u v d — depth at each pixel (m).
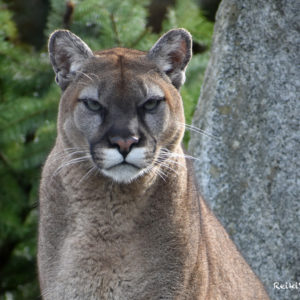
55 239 8.77
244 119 11.26
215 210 11.31
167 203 8.67
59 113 9.05
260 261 11.03
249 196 11.14
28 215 14.68
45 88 14.34
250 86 11.26
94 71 8.87
